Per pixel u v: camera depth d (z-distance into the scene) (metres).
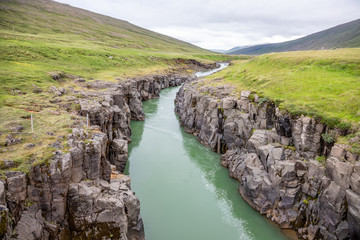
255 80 52.91
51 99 38.16
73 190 20.64
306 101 33.25
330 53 54.09
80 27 175.12
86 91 47.94
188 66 151.12
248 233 27.06
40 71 52.34
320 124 27.80
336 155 24.08
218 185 36.16
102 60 91.50
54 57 73.06
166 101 86.06
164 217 29.22
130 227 23.53
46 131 26.02
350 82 36.50
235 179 37.19
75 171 21.97
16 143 22.58
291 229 26.84
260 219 28.67
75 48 91.25
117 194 23.03
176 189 34.91
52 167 19.70
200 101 53.91
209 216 29.66
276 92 39.97
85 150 22.80
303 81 41.16
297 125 29.64
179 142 51.16
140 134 55.09
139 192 33.81
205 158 44.28
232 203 32.09
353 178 21.55
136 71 93.88
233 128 42.19
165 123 63.06
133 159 43.25
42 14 171.50
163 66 128.12
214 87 56.00
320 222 24.45
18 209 17.50
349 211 21.30
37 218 18.50
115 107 45.22
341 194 22.59
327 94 34.22
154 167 40.78
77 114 35.34
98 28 197.50
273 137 33.47
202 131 50.91
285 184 27.72
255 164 32.66
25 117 29.36
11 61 56.69
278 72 51.78
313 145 28.20
